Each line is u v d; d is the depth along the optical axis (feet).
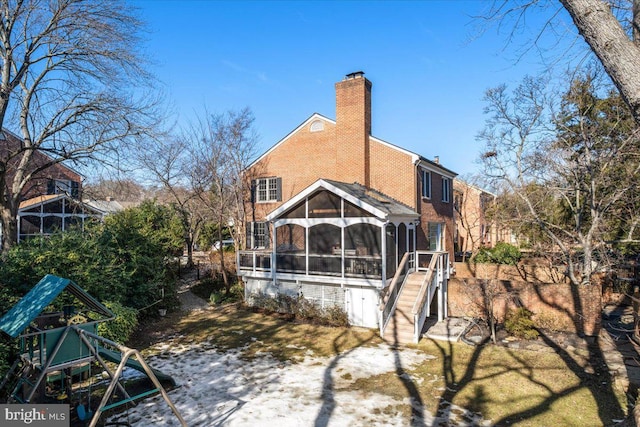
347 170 72.02
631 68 12.66
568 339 49.01
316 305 60.08
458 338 49.78
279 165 80.84
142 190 119.34
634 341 47.91
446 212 87.56
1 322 25.34
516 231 86.79
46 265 39.83
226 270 85.40
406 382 36.45
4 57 49.75
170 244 71.05
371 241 59.16
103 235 55.52
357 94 71.46
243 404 31.86
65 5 49.65
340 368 40.11
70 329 26.30
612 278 67.62
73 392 33.14
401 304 54.34
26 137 54.95
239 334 52.95
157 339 51.26
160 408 31.04
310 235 64.75
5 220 52.49
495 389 34.83
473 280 61.11
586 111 61.57
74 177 97.25
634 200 56.80
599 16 13.29
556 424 28.73
